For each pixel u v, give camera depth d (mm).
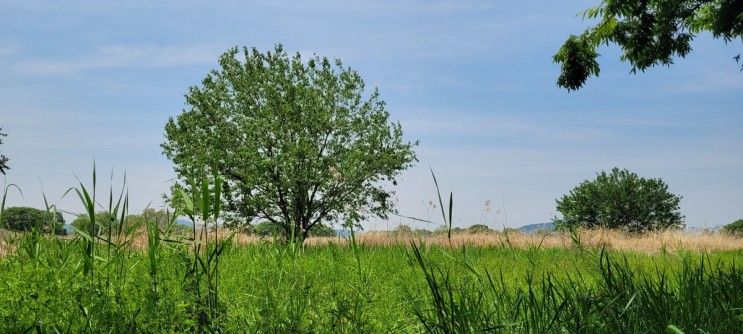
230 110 20250
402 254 9008
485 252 11617
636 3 12148
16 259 4062
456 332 3301
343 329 3643
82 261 3785
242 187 18500
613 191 40562
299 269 5715
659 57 12688
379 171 19812
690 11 12508
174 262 3623
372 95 20734
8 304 2975
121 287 3324
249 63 20547
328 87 20500
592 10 12797
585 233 14961
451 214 3457
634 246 14797
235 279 5066
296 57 20578
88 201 3338
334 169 19219
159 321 3115
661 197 40406
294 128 19344
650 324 3217
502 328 3432
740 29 11516
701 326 3293
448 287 3467
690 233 19047
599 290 3975
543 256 10188
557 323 3332
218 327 3402
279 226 18438
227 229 17484
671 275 6609
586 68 13078
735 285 3988
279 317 3605
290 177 18391
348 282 5375
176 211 3627
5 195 3664
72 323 3016
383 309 4324
